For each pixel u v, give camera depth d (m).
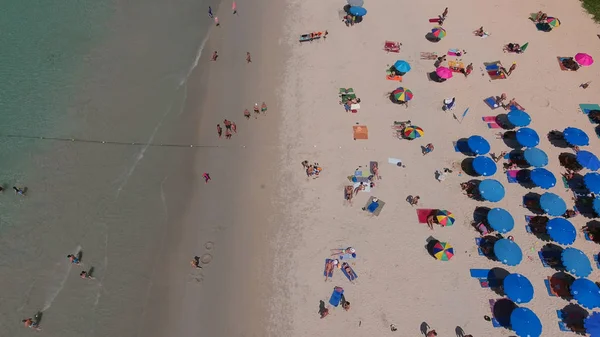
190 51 42.44
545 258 28.98
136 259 29.22
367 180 32.88
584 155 32.62
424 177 33.22
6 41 43.31
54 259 29.33
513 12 46.59
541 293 27.55
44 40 43.41
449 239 29.95
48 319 26.75
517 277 26.53
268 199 32.03
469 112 37.47
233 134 35.81
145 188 32.78
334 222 30.75
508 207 31.53
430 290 27.66
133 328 26.39
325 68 40.91
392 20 45.62
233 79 39.97
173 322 26.58
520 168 33.62
